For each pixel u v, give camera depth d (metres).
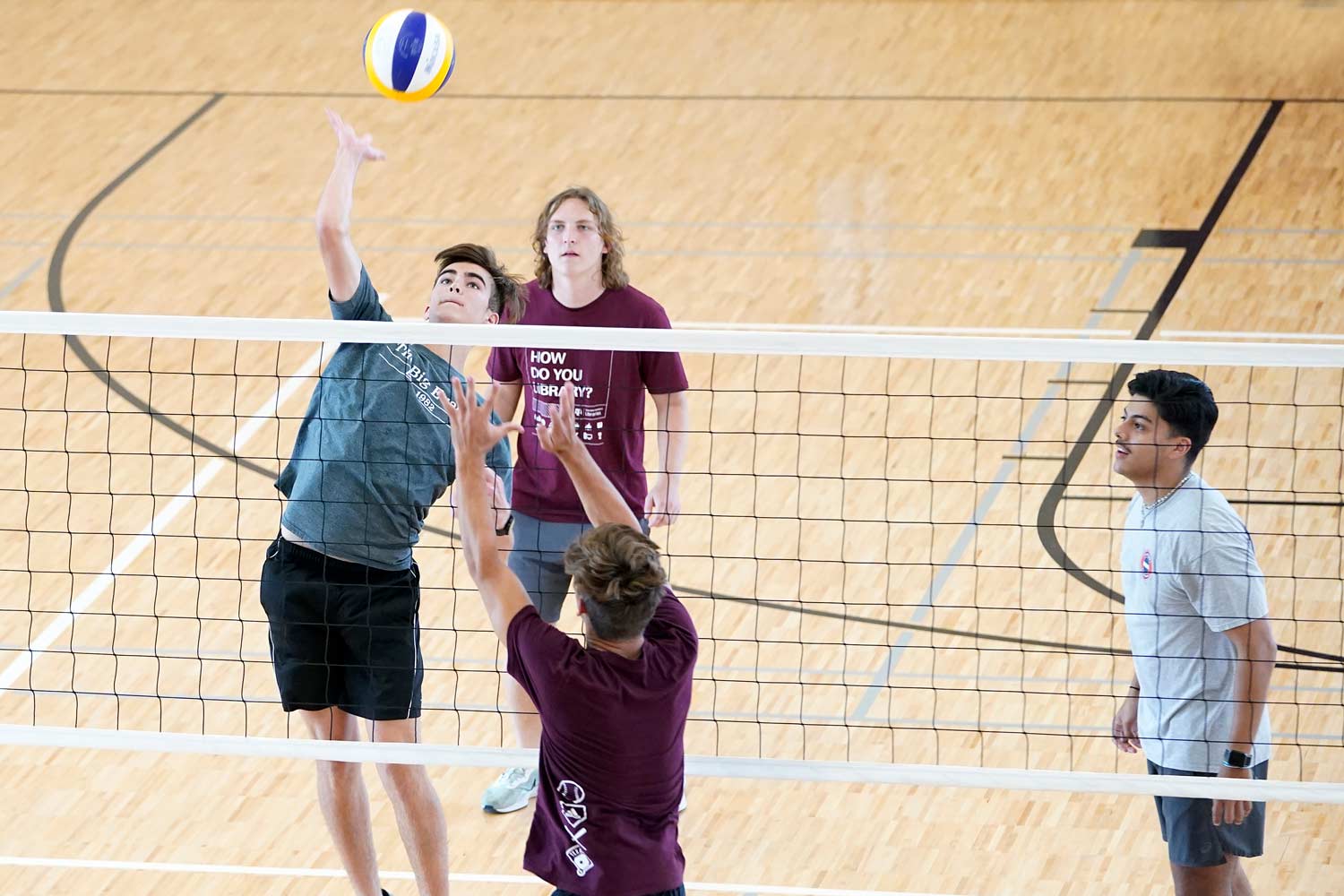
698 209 29.48
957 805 15.42
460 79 35.47
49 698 16.97
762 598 18.83
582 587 9.11
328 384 11.89
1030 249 27.59
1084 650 17.70
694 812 15.36
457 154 31.81
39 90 34.75
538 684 9.29
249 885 14.13
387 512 11.66
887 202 29.56
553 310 14.10
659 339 10.41
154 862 14.46
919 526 20.20
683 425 14.26
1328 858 14.43
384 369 11.80
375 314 11.85
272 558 11.88
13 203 29.84
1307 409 22.28
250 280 26.95
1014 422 22.44
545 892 14.07
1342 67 34.09
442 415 11.88
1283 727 16.22
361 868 12.05
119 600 18.75
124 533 20.11
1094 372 23.61
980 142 31.83
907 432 22.33
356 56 36.50
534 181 30.62
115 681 17.25
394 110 33.88
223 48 36.88
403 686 11.74
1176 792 10.95
